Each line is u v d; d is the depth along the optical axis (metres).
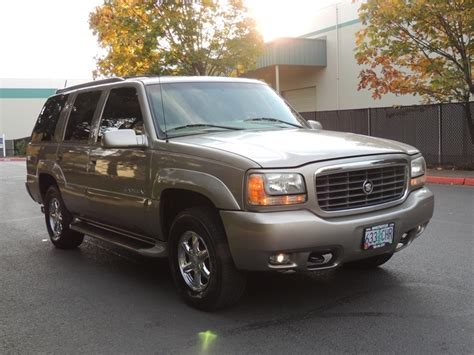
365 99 25.03
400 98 23.12
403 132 17.70
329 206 4.15
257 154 4.15
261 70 28.95
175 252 4.76
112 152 5.43
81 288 5.36
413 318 4.27
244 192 4.01
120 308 4.73
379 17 14.72
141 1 17.02
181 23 17.20
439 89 15.30
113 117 5.67
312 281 5.28
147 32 17.02
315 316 4.38
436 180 13.82
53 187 6.99
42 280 5.68
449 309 4.45
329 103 27.27
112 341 4.02
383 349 3.72
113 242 5.58
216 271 4.32
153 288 5.29
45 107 7.57
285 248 3.93
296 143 4.50
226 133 4.98
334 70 26.70
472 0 13.17
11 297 5.14
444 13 13.63
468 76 14.60
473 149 15.70
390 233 4.39
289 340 3.92
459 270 5.54
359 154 4.34
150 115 5.08
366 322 4.22
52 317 4.57
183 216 4.57
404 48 14.94
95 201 5.80
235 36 18.00
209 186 4.22
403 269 5.61
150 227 5.02
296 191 4.02
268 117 5.60
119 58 18.12
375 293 4.89
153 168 4.83
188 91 5.47
